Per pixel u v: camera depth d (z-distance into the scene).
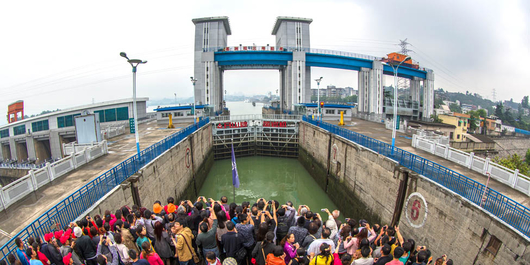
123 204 16.05
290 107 61.00
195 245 9.90
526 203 13.51
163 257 8.95
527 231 10.98
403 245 8.08
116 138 34.84
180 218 9.73
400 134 35.06
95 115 26.48
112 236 8.97
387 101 74.81
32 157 50.88
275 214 10.06
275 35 74.06
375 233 10.29
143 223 9.61
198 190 35.50
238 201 32.56
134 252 7.24
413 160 18.59
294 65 58.59
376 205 22.50
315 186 37.66
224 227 9.21
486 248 12.56
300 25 64.50
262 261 7.78
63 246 8.20
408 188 18.44
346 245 8.67
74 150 24.86
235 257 8.72
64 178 18.03
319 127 38.81
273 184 38.62
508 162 34.12
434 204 15.97
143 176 18.80
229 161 49.72
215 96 59.94
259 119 50.41
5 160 52.50
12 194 14.14
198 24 61.72
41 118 53.34
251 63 61.25
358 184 25.89
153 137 34.81
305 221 10.01
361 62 63.38
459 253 14.02
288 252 8.10
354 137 27.41
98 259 7.00
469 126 84.50
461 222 14.02
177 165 27.17
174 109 50.28
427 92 73.56
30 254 7.62
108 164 21.39
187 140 31.25
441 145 22.09
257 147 52.25
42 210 13.44
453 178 15.00
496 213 12.41
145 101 59.09
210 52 57.78
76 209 12.28
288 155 51.25
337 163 31.34
